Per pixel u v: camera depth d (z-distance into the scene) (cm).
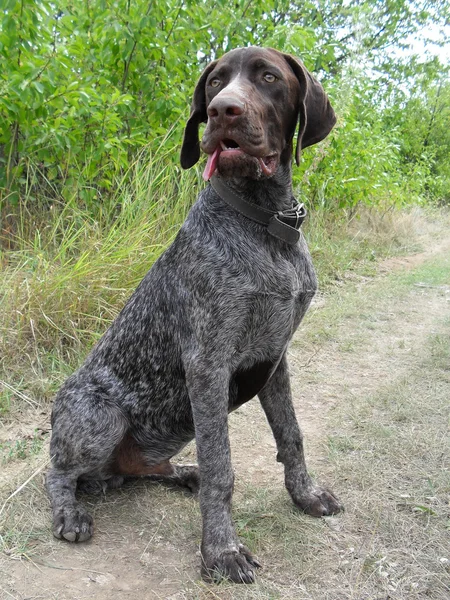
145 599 70
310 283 84
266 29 238
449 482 93
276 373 87
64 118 172
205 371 76
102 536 82
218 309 76
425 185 516
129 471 91
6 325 133
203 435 76
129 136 195
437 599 69
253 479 98
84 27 196
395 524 83
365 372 146
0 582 72
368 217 330
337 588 71
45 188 188
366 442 108
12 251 160
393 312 195
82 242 161
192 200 189
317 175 261
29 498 89
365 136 305
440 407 121
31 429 112
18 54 164
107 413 86
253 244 78
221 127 71
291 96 81
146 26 187
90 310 145
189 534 83
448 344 161
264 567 75
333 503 87
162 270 86
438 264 270
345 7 354
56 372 128
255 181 80
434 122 670
